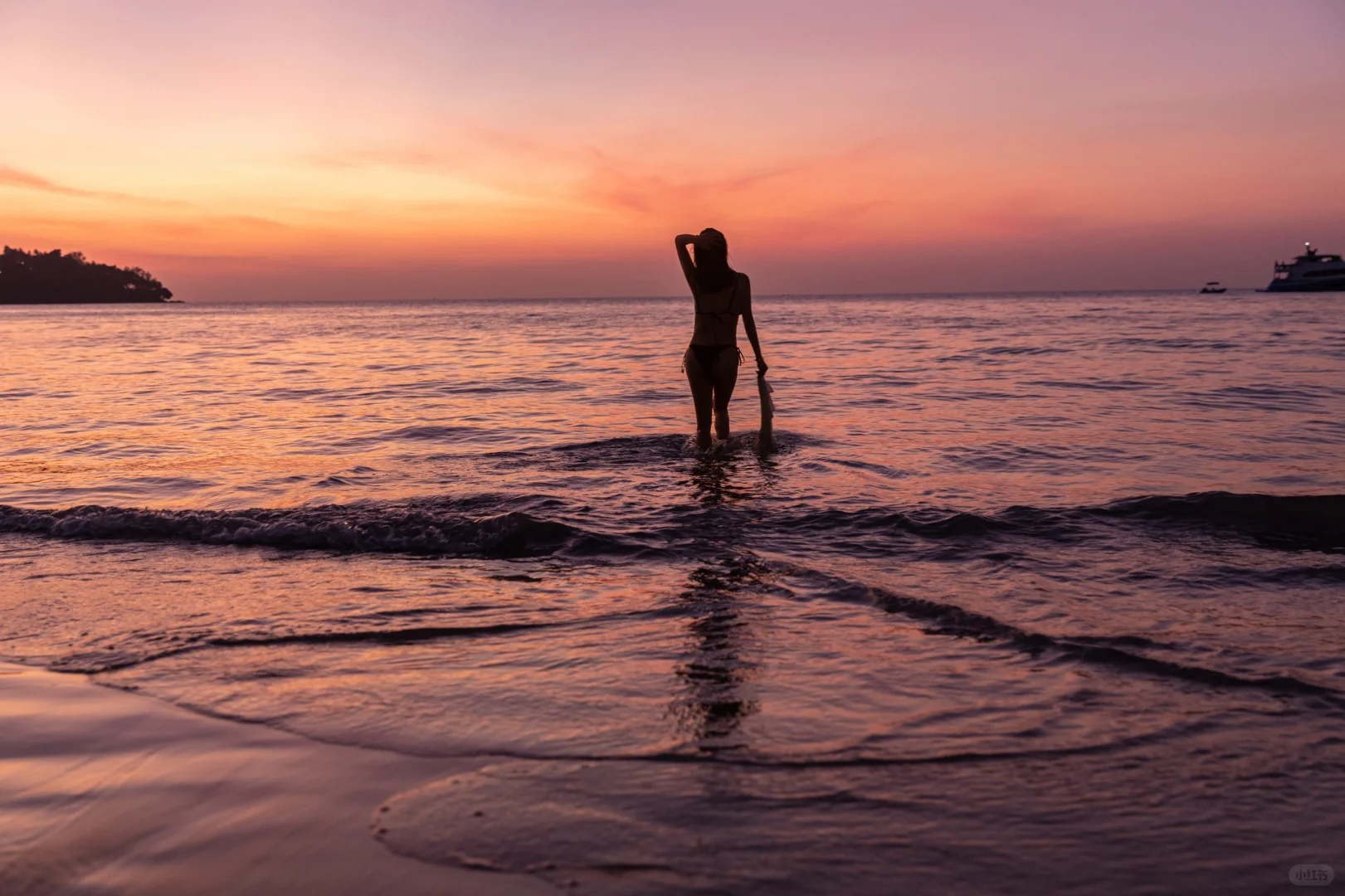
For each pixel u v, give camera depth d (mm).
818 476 5953
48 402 11805
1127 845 1689
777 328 38500
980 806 1830
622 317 79125
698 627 3043
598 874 1586
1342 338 21859
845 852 1660
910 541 4223
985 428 8242
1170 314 47156
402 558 4129
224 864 1633
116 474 6449
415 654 2818
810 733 2193
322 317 92250
